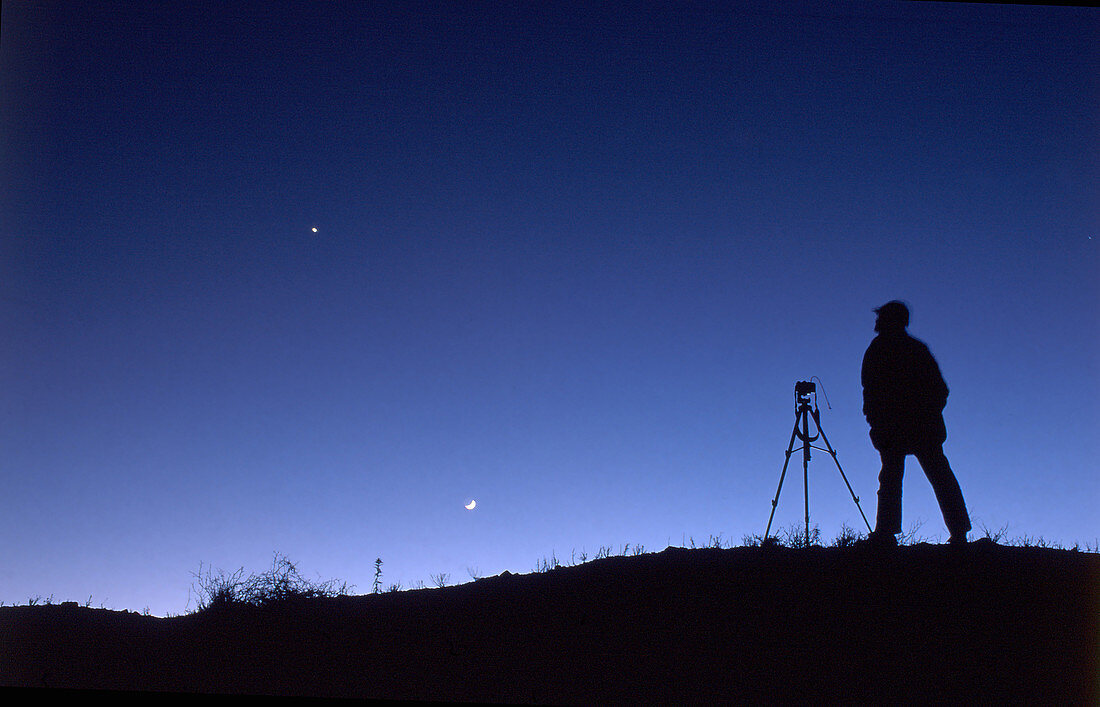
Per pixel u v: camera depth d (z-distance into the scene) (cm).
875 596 979
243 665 971
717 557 1171
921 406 1135
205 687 905
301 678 922
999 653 845
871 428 1170
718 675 850
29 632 1143
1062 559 1070
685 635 943
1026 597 954
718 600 1016
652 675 863
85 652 1048
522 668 907
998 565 1041
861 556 1085
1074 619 897
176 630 1134
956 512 1108
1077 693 764
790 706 780
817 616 948
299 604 1142
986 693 778
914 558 1072
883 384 1159
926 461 1130
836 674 833
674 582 1084
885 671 830
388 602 1175
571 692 840
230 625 1090
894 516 1122
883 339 1188
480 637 1002
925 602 956
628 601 1048
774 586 1032
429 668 927
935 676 816
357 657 974
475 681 882
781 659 871
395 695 859
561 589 1120
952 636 884
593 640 959
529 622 1030
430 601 1156
